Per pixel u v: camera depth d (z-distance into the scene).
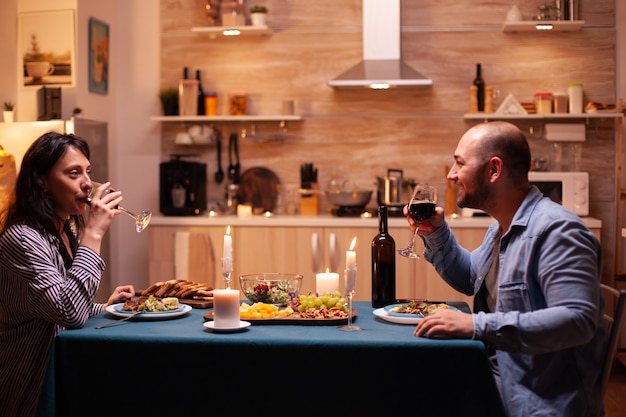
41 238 2.25
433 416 1.97
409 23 5.28
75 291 2.17
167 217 4.97
